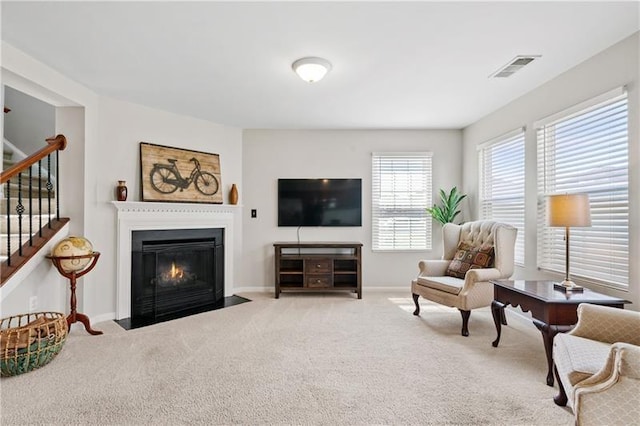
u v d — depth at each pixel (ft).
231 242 14.48
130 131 11.64
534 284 8.36
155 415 5.68
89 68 8.98
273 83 10.07
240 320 10.98
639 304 7.28
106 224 10.97
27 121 14.32
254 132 15.23
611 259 8.02
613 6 6.39
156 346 8.73
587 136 8.74
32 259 8.75
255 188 15.20
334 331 9.93
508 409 5.91
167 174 12.40
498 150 12.73
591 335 5.82
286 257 14.08
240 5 6.32
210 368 7.45
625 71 7.59
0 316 8.01
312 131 15.30
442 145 15.23
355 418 5.64
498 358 8.05
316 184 15.25
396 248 15.31
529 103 10.80
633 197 7.43
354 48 7.97
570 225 7.60
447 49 8.03
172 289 12.55
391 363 7.75
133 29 7.13
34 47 7.86
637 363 4.18
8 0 6.08
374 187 15.35
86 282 10.40
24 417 5.62
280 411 5.83
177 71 9.21
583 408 4.52
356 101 11.68
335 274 14.62
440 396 6.33
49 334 7.54
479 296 9.70
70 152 10.16
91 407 5.91
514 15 6.66
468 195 14.78
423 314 11.70
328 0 6.18
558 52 8.21
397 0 6.17
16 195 11.85
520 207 11.52
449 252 12.26
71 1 6.15
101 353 8.24
